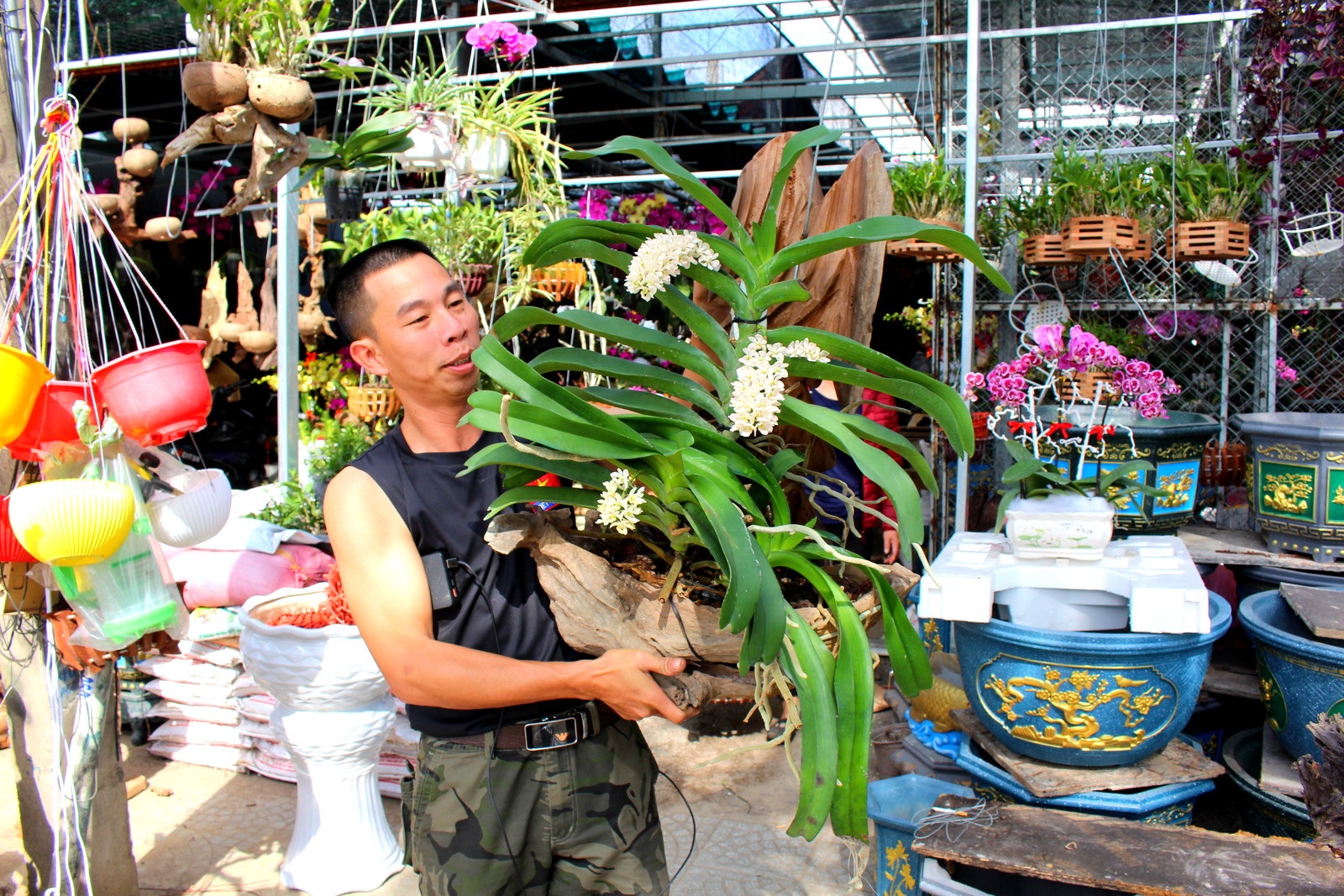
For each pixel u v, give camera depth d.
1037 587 1.83
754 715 3.04
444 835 1.21
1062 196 3.07
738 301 1.05
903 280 5.83
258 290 4.85
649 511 1.07
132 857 2.02
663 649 1.05
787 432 1.30
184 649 2.78
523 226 2.75
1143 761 1.80
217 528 1.68
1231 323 3.32
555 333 3.87
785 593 1.12
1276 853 1.42
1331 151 3.11
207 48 1.88
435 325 1.19
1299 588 2.12
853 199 1.27
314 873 2.19
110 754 1.96
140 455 1.64
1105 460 2.52
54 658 1.70
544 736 1.20
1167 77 3.68
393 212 3.52
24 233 1.63
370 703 2.21
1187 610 1.63
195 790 2.68
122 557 1.55
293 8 1.92
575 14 3.07
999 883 1.55
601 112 4.93
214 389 4.18
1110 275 3.29
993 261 3.45
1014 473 1.86
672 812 2.50
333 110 4.77
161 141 5.13
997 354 3.66
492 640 1.20
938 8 3.66
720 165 6.41
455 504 1.20
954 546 2.05
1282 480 2.47
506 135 2.59
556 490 1.08
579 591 1.09
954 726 2.27
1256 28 3.18
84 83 4.17
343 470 1.24
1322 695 1.88
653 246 1.02
